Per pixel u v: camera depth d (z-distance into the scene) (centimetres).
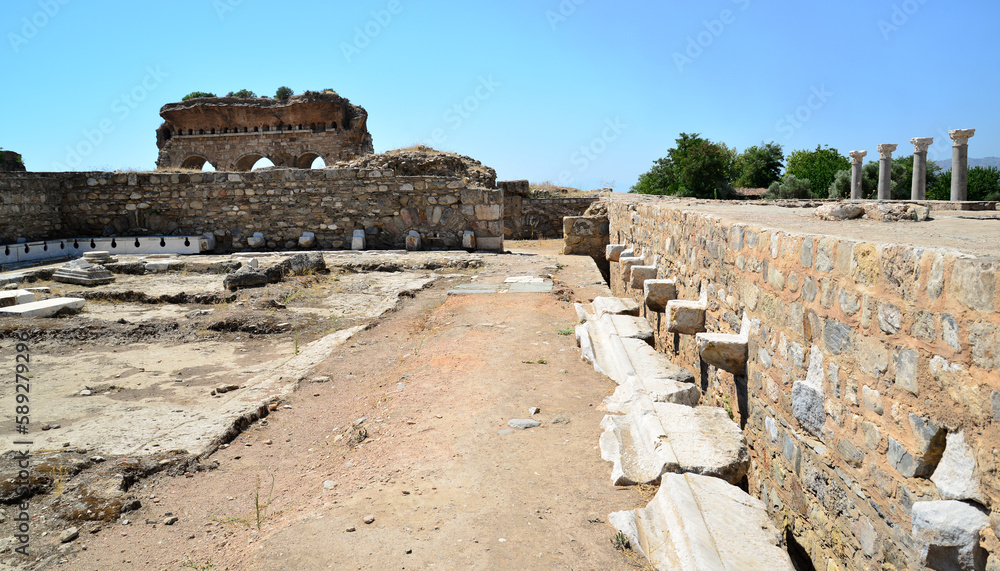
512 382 468
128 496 308
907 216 433
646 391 408
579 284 956
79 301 777
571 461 326
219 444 385
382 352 604
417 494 292
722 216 492
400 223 1426
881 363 235
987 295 175
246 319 697
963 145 1441
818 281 289
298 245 1436
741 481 299
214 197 1424
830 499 280
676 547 234
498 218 1419
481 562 232
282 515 288
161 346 625
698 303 515
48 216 1387
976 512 180
